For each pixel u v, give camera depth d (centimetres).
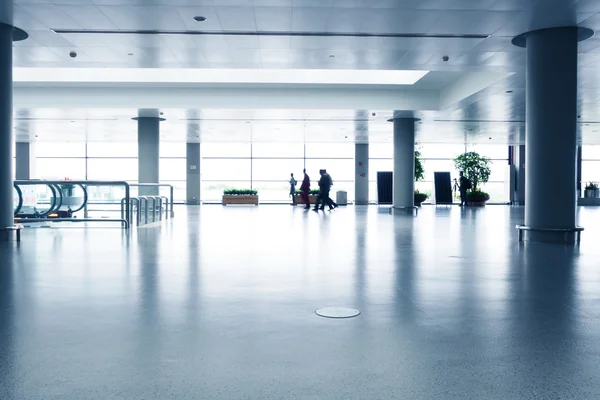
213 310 425
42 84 1855
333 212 2241
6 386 263
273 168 3672
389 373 284
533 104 1004
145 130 2173
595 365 298
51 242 959
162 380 272
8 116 971
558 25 973
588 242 984
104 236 1080
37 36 1076
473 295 488
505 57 1235
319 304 449
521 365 297
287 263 693
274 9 907
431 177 3697
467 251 834
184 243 945
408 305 446
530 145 1008
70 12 920
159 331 363
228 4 882
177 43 1129
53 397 250
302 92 1958
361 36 1070
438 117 2214
